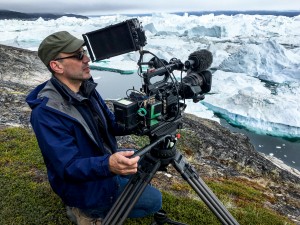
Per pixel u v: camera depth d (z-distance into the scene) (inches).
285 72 1437.0
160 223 110.6
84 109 87.0
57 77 83.0
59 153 76.2
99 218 98.4
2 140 205.9
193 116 457.4
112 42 77.7
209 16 4788.4
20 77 773.3
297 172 412.2
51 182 91.3
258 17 5093.5
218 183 201.5
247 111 986.7
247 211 153.4
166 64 86.4
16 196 138.2
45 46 78.5
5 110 292.4
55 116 79.5
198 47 2052.2
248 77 1376.7
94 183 90.6
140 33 78.6
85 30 3272.6
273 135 909.2
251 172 267.0
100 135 91.2
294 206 199.0
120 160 69.3
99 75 1585.9
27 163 172.1
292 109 942.4
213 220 132.9
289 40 2544.3
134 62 1893.5
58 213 128.5
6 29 3954.2
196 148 279.7
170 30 3314.5
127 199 87.7
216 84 1282.0
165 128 86.7
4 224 120.3
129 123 75.7
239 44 2271.2
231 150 292.2
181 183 175.8
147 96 78.4
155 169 87.9
